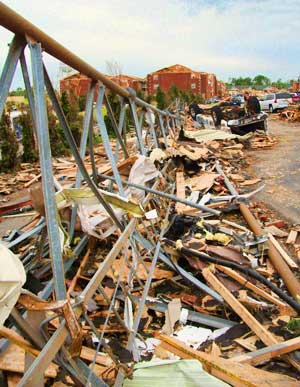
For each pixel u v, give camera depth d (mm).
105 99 5027
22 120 14328
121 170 6125
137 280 4363
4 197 10055
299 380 2969
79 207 4281
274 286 4223
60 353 2209
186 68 62188
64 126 3236
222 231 5945
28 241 5035
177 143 13328
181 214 6414
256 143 15867
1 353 2705
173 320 3799
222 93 69312
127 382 2711
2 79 2531
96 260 4605
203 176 9578
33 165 14039
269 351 3166
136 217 4215
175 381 2695
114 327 3576
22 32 2543
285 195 8484
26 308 2062
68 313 2143
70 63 3430
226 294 4039
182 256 4863
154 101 35531
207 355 2990
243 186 9445
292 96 35812
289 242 5812
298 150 14352
